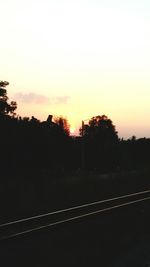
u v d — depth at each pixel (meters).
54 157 55.44
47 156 52.38
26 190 25.73
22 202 22.83
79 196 26.19
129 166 64.75
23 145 50.12
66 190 27.05
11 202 22.69
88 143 86.62
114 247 13.25
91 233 15.14
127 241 14.09
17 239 14.12
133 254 12.44
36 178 33.78
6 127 50.16
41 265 11.35
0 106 54.38
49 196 25.25
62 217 18.25
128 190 30.52
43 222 17.09
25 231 14.84
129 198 24.52
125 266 11.28
